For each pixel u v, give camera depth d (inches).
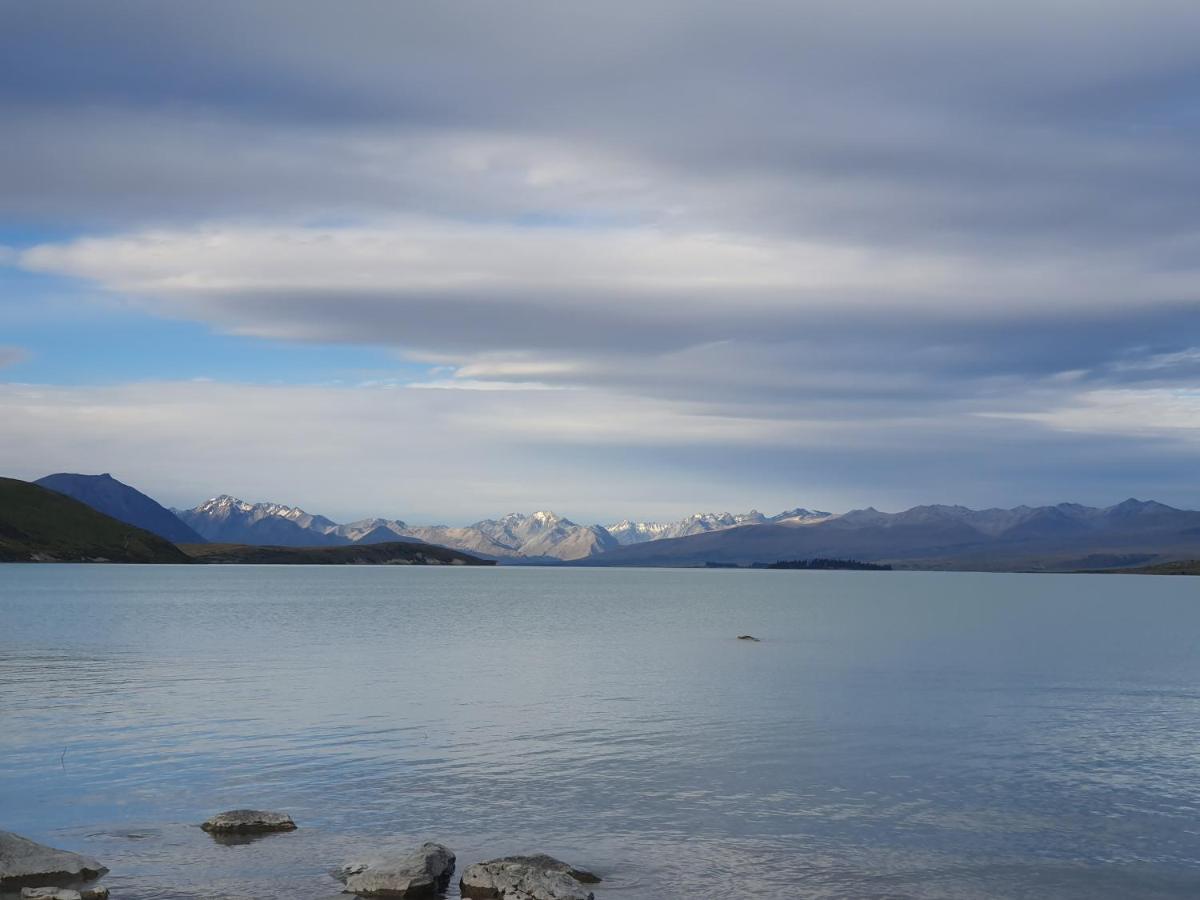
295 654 3440.0
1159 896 1131.3
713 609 7204.7
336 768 1653.5
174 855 1219.9
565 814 1409.9
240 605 6530.5
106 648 3595.0
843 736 1959.9
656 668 3112.7
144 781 1558.8
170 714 2144.4
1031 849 1279.5
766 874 1186.0
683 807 1448.1
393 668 3038.9
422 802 1459.2
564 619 5703.7
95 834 1296.8
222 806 1429.6
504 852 1251.8
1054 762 1740.9
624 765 1696.6
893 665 3267.7
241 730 1967.3
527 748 1824.6
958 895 1129.4
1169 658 3543.3
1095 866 1220.5
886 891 1137.4
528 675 2888.8
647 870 1194.6
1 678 2726.4
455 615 5895.7
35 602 6461.6
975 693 2573.8
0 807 1409.9
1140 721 2149.4
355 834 1311.5
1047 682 2815.0
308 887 1120.2
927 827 1363.2
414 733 1952.5
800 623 5570.9
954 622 5728.3
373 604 7042.3
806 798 1501.0
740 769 1673.2
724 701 2404.0
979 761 1744.6
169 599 7042.3
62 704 2268.7
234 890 1110.4
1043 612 6988.2
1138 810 1446.9
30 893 1074.7
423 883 1099.3
